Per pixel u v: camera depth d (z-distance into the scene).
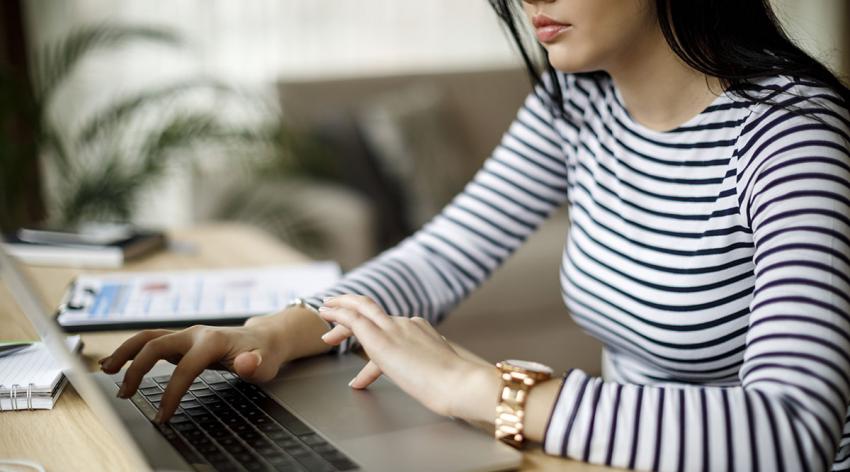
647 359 1.04
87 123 2.91
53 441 0.77
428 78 3.25
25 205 2.75
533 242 2.71
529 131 1.23
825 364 0.70
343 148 2.87
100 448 0.76
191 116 2.61
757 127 0.92
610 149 1.08
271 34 3.42
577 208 1.12
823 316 0.72
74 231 1.59
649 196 1.02
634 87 1.02
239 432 0.77
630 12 0.92
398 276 1.16
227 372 0.93
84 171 2.62
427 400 0.79
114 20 3.18
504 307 2.56
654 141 1.03
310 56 3.49
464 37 3.72
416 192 2.87
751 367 0.74
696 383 1.03
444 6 3.67
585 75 1.14
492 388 0.77
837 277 0.74
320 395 0.86
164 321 1.11
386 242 2.83
